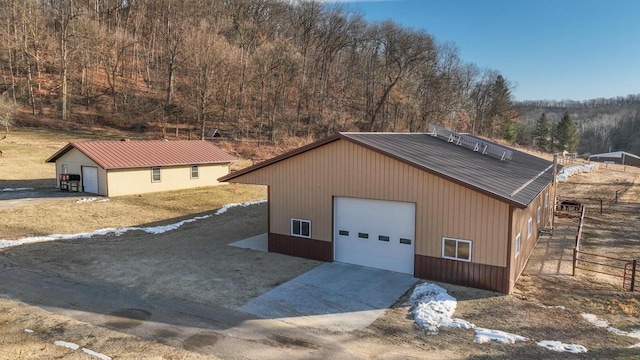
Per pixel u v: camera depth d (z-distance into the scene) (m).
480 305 10.99
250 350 8.48
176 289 11.97
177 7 65.69
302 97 67.75
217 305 10.84
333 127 63.41
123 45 62.03
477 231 12.09
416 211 13.02
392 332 9.41
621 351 8.58
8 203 23.77
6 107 44.59
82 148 27.62
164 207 25.34
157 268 13.92
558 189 38.84
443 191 12.52
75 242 17.30
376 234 14.01
